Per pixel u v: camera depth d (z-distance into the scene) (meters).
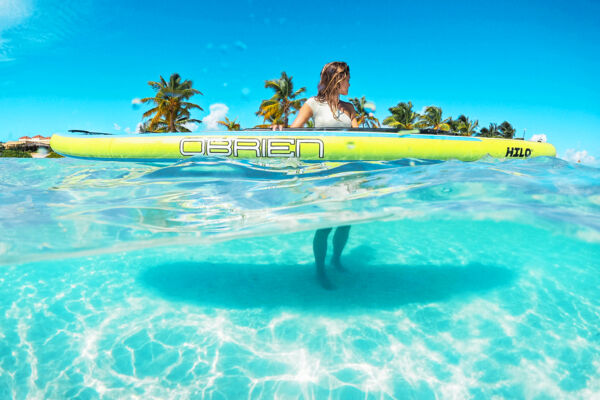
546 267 2.46
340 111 3.60
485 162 3.60
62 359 1.44
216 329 1.69
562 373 1.37
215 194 2.41
